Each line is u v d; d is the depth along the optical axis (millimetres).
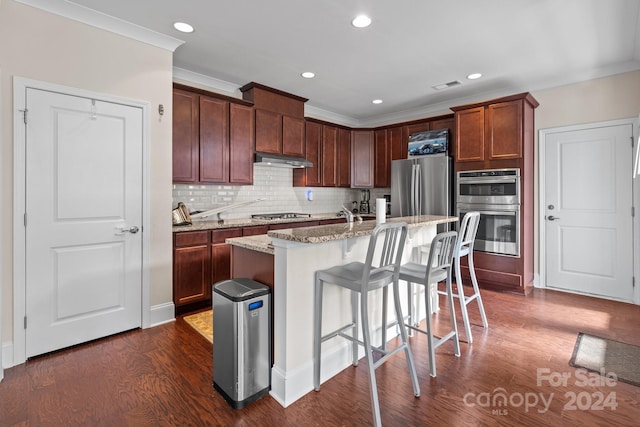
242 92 4109
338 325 2117
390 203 5148
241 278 2051
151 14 2461
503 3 2328
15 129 2143
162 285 2881
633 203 3375
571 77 3658
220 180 3584
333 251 2057
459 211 4078
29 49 2189
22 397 1806
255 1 2309
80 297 2441
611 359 2229
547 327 2777
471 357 2266
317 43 2941
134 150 2682
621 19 2529
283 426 1593
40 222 2254
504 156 3701
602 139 3535
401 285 2686
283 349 1792
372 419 1646
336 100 4664
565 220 3787
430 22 2586
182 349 2383
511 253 3693
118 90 2582
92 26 2451
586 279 3680
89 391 1864
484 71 3570
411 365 1844
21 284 2189
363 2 2320
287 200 4863
